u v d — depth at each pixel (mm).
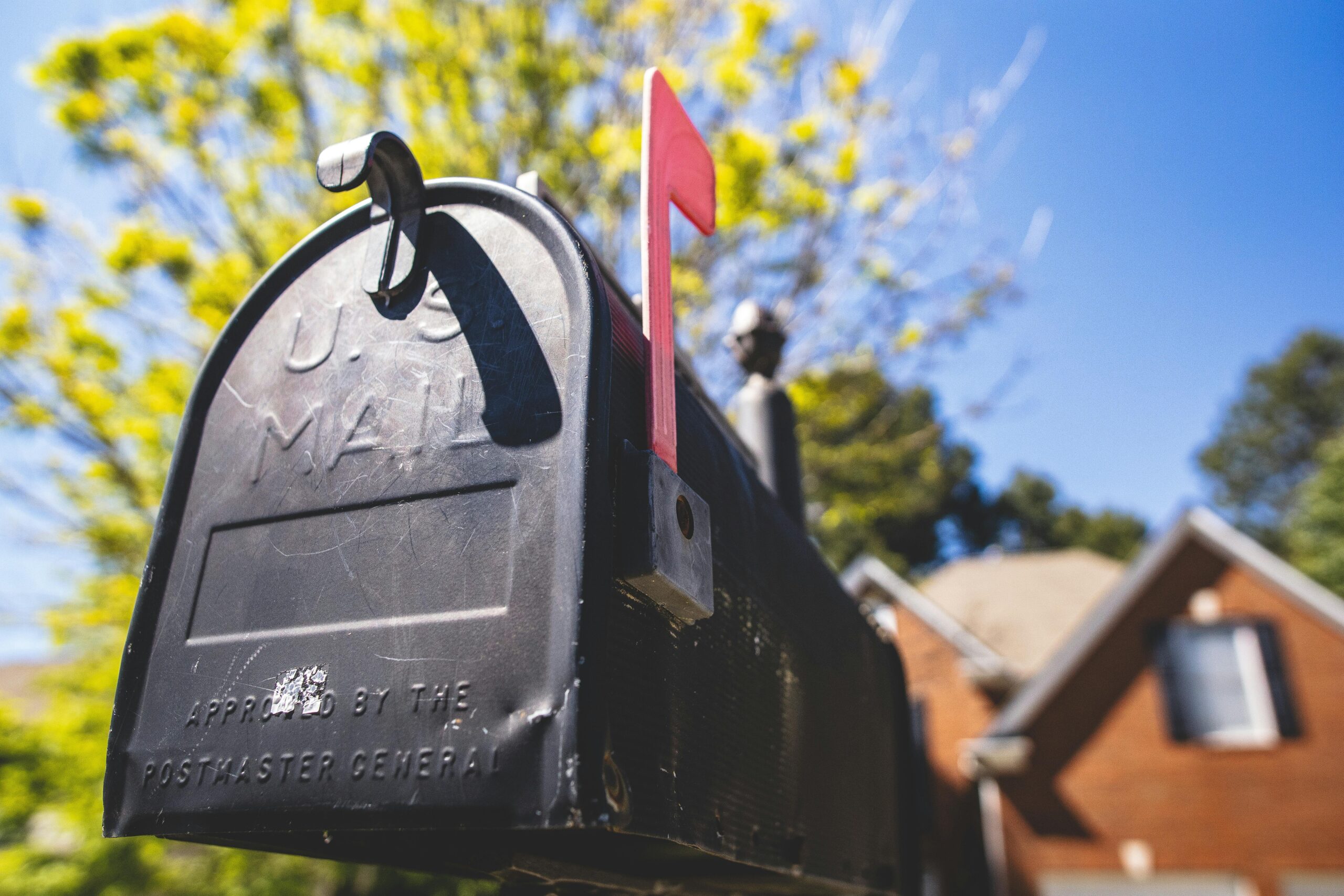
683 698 1123
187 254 5395
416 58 5715
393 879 8703
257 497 1213
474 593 1006
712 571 1232
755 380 2877
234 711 1081
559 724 893
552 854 1317
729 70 5824
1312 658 10133
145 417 5504
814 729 1689
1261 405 42344
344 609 1076
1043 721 10922
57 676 6812
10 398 5098
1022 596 16297
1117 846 10133
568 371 1070
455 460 1090
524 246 1183
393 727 977
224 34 5438
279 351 1308
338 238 1335
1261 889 9500
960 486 35219
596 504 993
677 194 1560
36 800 5781
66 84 5211
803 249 6051
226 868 7211
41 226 5391
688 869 1499
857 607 2271
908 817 2324
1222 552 10922
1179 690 10484
